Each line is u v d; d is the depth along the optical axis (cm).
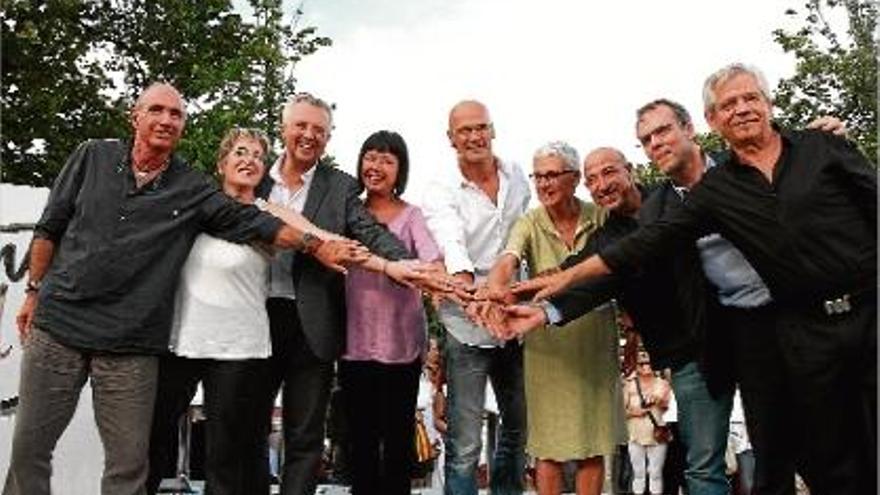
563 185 532
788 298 421
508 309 498
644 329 501
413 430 534
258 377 470
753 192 422
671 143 489
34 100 1731
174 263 449
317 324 492
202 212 460
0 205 716
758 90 423
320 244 474
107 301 435
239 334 464
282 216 496
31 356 437
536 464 534
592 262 467
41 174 1781
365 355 518
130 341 435
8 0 1662
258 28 2083
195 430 1304
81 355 438
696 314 479
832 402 419
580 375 523
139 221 443
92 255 435
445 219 546
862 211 413
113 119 1870
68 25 1828
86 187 446
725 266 468
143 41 2023
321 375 498
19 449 435
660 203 496
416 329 532
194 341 461
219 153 506
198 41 2072
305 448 494
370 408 530
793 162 417
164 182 454
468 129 554
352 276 523
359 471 531
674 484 1241
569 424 519
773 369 460
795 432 461
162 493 1010
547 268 538
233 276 465
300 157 521
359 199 527
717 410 488
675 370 495
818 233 409
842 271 408
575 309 491
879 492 412
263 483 505
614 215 523
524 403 563
